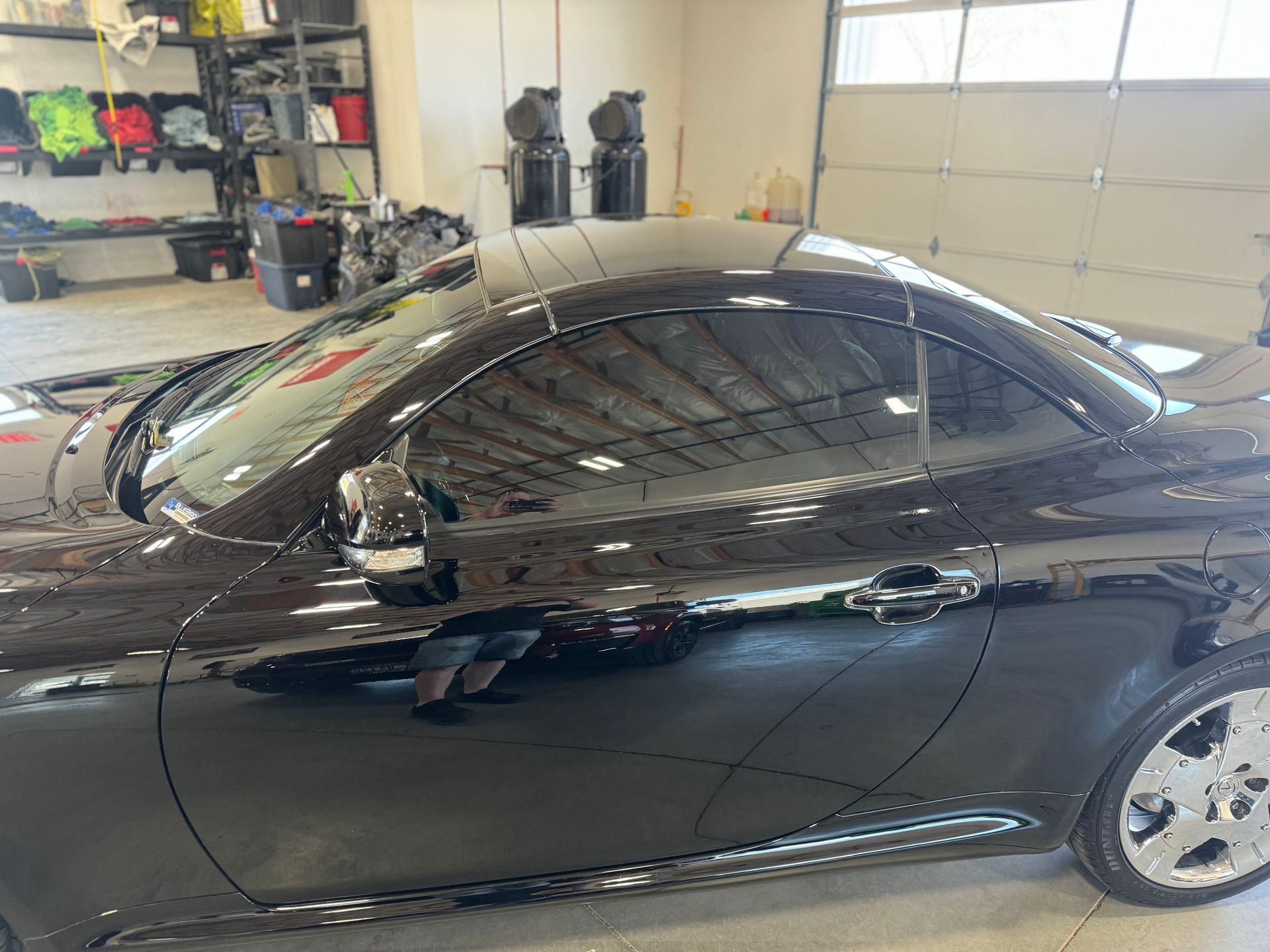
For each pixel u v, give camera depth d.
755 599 1.44
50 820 1.33
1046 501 1.57
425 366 1.48
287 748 1.36
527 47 7.75
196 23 8.47
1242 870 1.83
